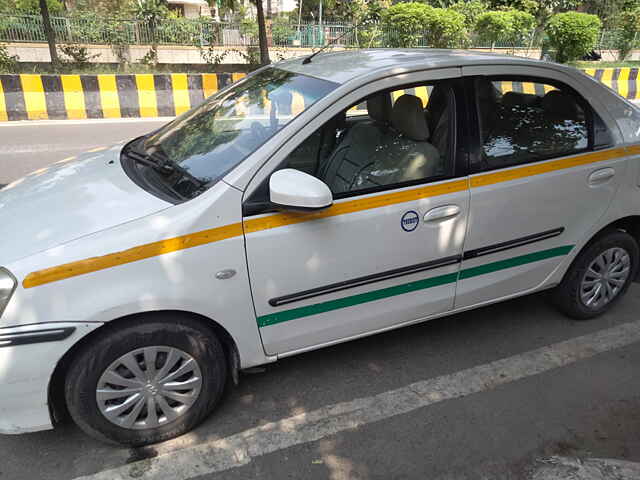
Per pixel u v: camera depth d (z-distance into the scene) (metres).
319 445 2.63
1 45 12.03
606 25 25.28
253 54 14.39
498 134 3.03
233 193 2.44
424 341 3.47
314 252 2.58
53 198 2.64
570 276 3.52
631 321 3.73
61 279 2.20
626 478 2.47
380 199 2.70
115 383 2.40
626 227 3.72
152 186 2.64
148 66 13.02
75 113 9.61
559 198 3.16
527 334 3.57
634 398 3.00
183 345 2.47
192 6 36.41
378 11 24.12
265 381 3.07
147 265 2.29
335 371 3.17
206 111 3.29
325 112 2.65
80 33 15.41
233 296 2.47
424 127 2.93
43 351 2.20
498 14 18.50
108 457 2.53
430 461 2.55
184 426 2.62
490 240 3.03
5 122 9.20
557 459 2.58
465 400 2.96
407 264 2.83
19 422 2.30
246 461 2.53
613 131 3.36
